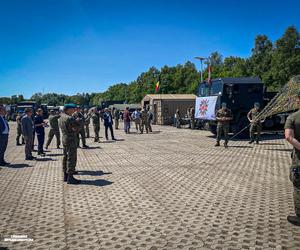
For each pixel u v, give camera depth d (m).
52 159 12.17
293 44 53.69
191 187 7.37
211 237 4.58
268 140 17.28
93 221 5.32
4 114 11.08
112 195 6.84
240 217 5.36
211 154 12.30
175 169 9.49
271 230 4.80
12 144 18.50
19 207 6.18
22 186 7.88
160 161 10.95
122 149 14.53
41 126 13.30
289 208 5.79
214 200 6.34
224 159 11.11
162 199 6.47
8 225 5.22
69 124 7.93
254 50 65.00
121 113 48.34
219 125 14.41
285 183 7.64
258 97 18.34
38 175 9.18
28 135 12.08
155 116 37.22
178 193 6.89
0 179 8.71
